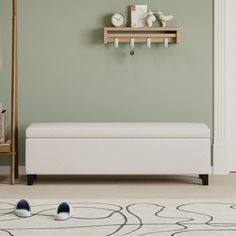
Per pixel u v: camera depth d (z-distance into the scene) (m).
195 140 6.50
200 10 7.02
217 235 4.89
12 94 6.67
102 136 6.48
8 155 6.64
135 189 6.40
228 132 7.10
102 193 6.23
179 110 7.07
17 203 5.39
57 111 7.05
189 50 7.04
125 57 7.02
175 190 6.34
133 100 7.05
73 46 7.02
